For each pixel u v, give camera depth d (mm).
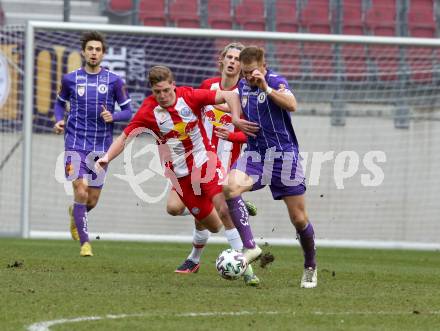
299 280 26406
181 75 53500
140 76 53188
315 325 17438
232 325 17156
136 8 60812
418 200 54531
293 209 23969
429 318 18859
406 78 55531
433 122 54750
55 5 60531
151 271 28531
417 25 62438
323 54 56219
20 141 51062
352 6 63062
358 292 23500
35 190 51750
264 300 20922
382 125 54719
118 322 17188
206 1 61531
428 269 34312
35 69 51219
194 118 25062
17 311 18266
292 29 62031
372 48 58156
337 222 53812
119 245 44844
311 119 54656
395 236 54375
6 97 50719
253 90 23562
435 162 54438
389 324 17859
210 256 37750
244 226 23844
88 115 34312
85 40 34500
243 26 61812
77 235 36719
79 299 20281
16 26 50688
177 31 50000
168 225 52438
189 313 18547
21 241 45031
